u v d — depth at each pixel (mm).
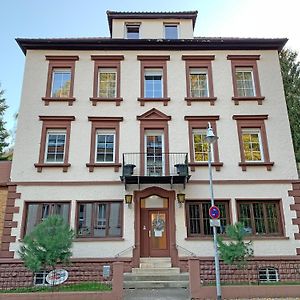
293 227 15055
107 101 16938
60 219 12344
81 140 16234
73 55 17703
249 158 16328
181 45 17859
